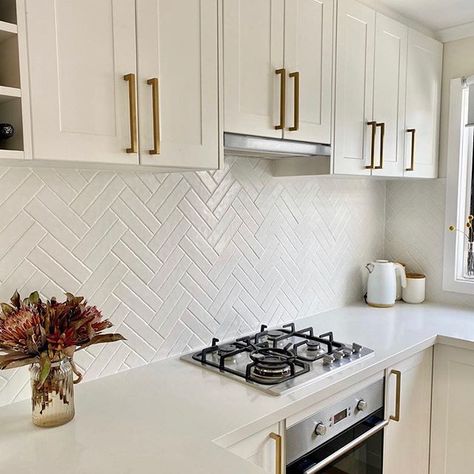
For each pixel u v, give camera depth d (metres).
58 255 1.45
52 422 1.23
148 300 1.69
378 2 2.15
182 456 1.09
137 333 1.66
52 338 1.17
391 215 2.84
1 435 1.19
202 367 1.66
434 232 2.67
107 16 1.17
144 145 1.27
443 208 2.62
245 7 1.52
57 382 1.23
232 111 1.50
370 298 2.59
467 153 2.59
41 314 1.21
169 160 1.33
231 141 1.50
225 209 1.93
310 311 2.39
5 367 1.16
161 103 1.30
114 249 1.58
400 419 1.91
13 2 1.04
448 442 2.09
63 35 1.10
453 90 2.53
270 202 2.12
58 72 1.09
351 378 1.58
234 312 1.99
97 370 1.57
